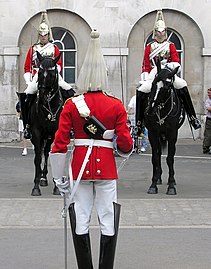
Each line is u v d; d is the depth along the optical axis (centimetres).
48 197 2631
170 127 2667
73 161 1478
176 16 5000
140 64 5028
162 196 2664
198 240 1930
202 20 4997
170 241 1917
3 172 3400
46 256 1772
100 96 1480
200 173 3381
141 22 4994
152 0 4966
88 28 4984
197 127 2791
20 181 3084
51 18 4966
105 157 1466
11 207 2411
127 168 3544
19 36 4956
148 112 2639
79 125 1469
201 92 5050
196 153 4284
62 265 1695
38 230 2062
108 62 4997
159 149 2791
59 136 1459
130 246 1859
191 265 1681
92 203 1492
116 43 4984
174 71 2581
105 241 1466
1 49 4934
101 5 4966
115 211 1477
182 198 2606
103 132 1460
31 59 2897
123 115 1474
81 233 1466
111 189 1477
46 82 2517
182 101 2752
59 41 5019
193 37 5028
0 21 4919
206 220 2200
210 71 5031
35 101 2664
